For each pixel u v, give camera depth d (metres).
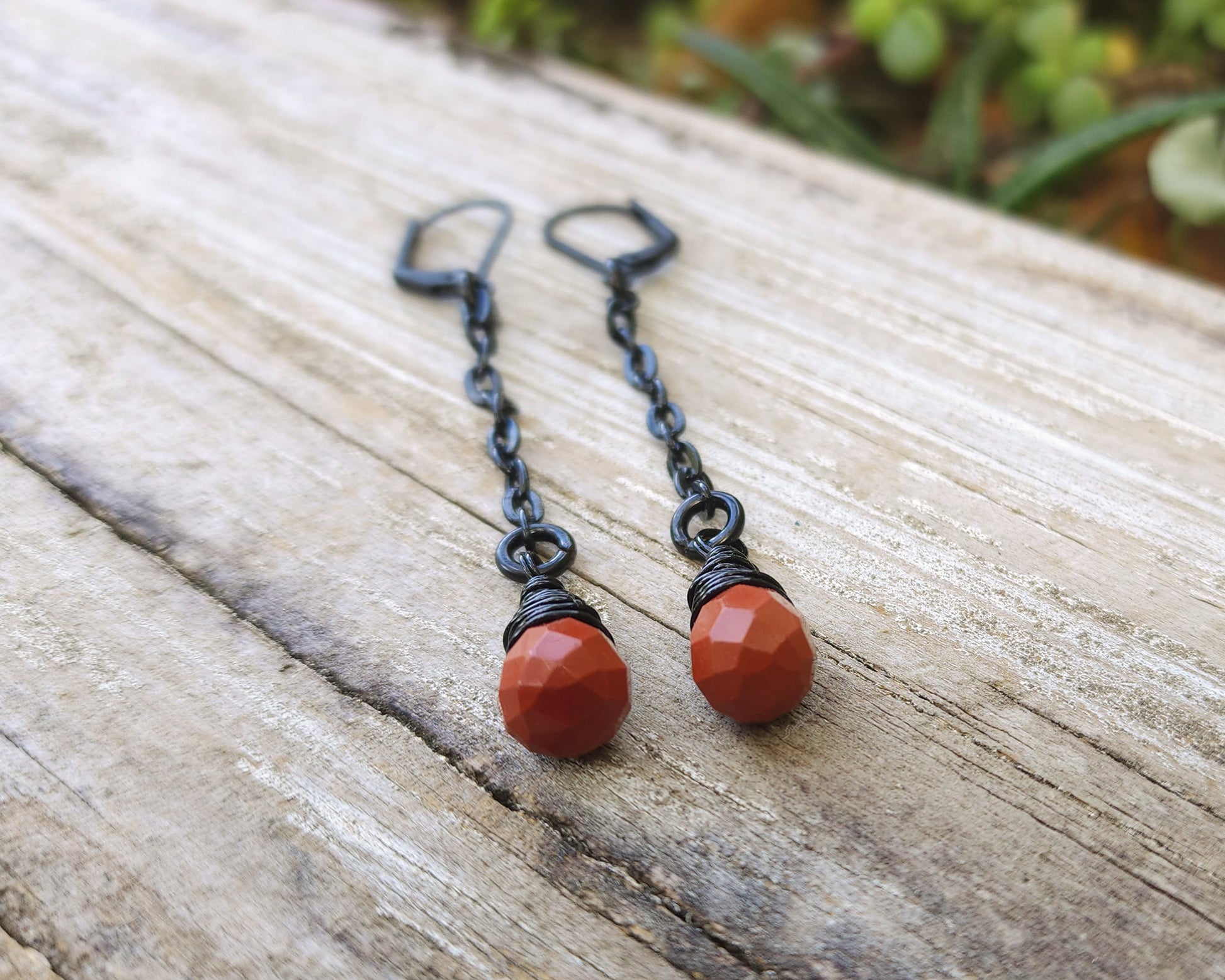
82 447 0.10
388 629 0.08
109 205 0.13
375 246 0.12
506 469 0.09
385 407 0.10
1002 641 0.08
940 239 0.12
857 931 0.07
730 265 0.12
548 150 0.14
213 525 0.09
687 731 0.08
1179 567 0.09
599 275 0.12
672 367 0.11
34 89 0.14
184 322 0.11
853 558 0.09
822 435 0.10
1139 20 0.19
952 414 0.10
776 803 0.07
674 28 0.19
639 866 0.07
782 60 0.18
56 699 0.08
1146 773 0.07
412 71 0.15
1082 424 0.10
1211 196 0.13
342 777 0.08
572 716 0.07
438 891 0.07
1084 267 0.12
